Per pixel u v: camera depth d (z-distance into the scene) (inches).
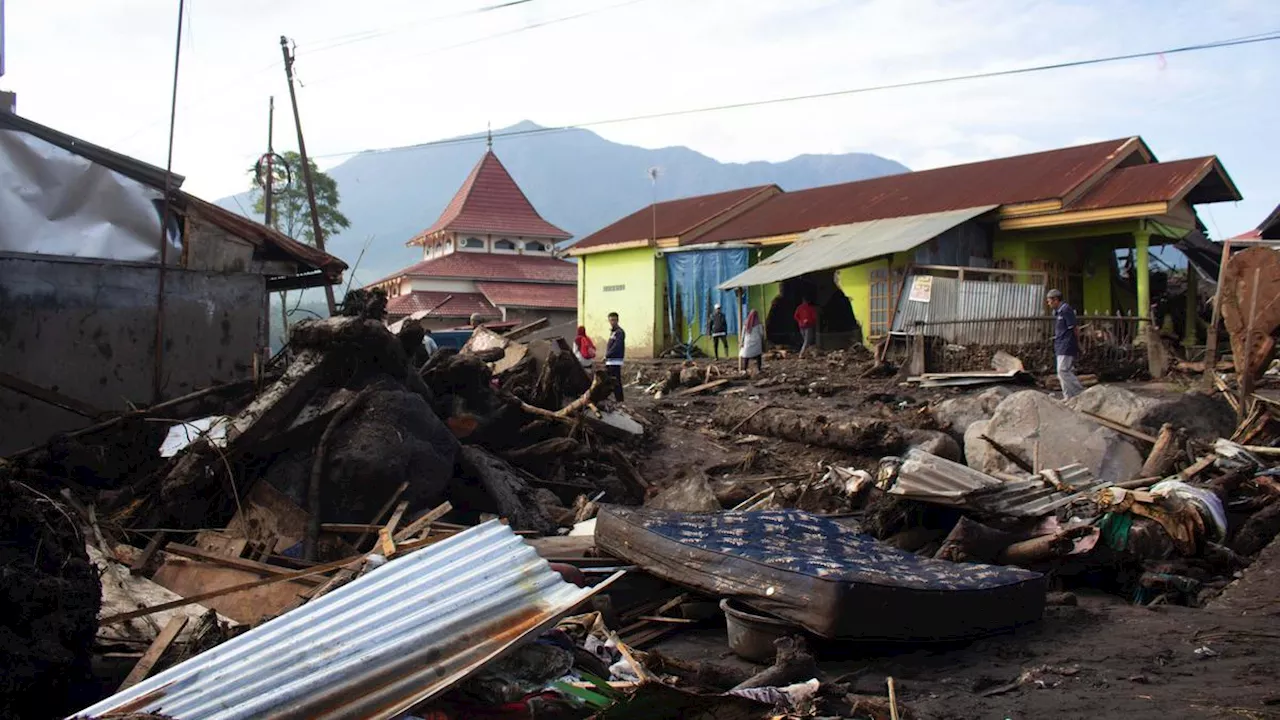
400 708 162.2
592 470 544.1
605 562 316.2
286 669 169.3
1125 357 812.6
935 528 367.6
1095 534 343.9
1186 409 506.6
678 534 302.4
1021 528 354.6
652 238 1273.4
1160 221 1014.4
